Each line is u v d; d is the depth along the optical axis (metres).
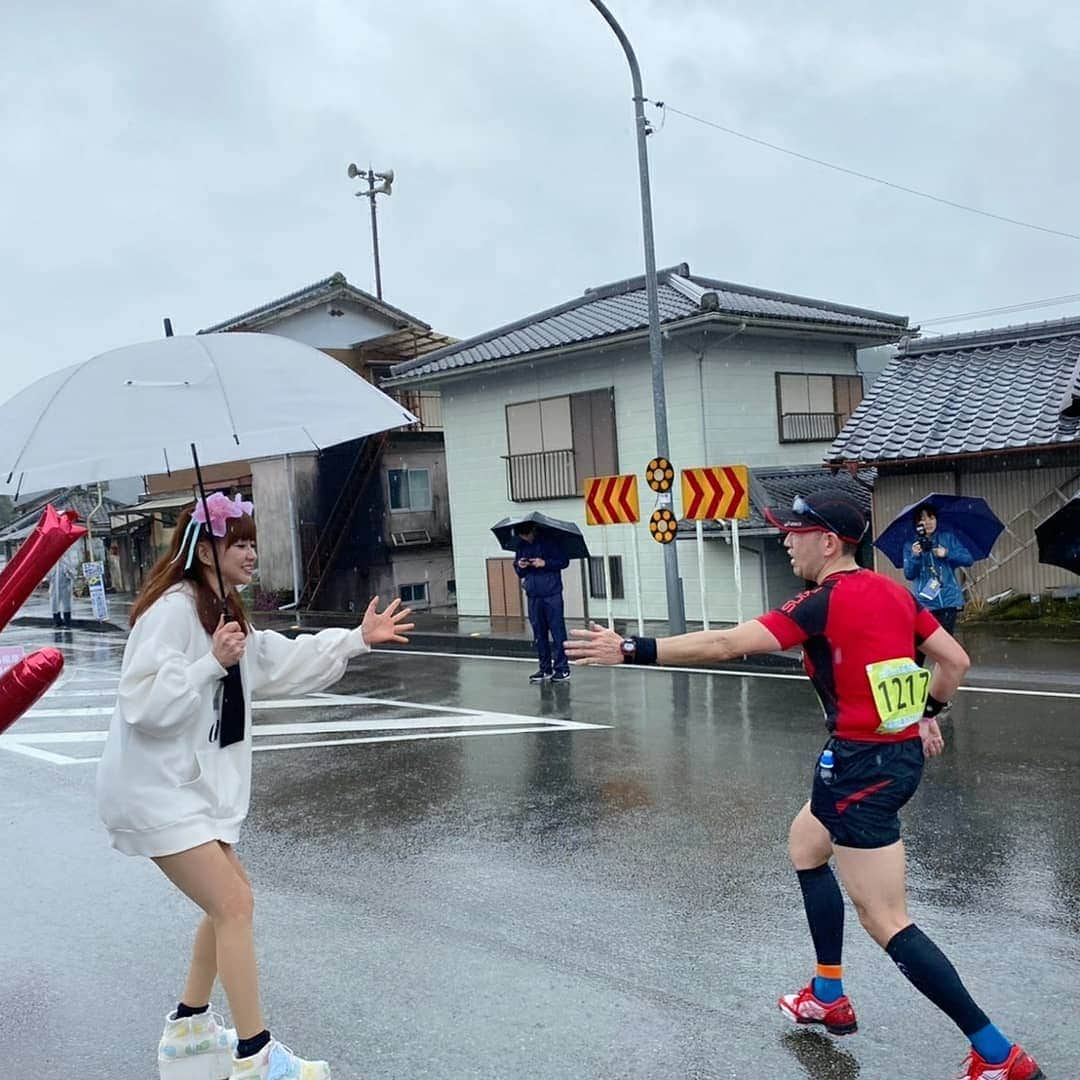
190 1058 3.42
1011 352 15.00
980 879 4.88
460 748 8.23
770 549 15.64
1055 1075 3.21
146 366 3.01
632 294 18.61
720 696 9.94
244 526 3.22
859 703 3.16
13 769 8.32
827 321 16.73
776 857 5.32
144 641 3.03
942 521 8.60
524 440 18.50
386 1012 3.84
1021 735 7.60
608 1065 3.39
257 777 7.65
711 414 16.19
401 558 22.22
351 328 24.72
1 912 5.16
